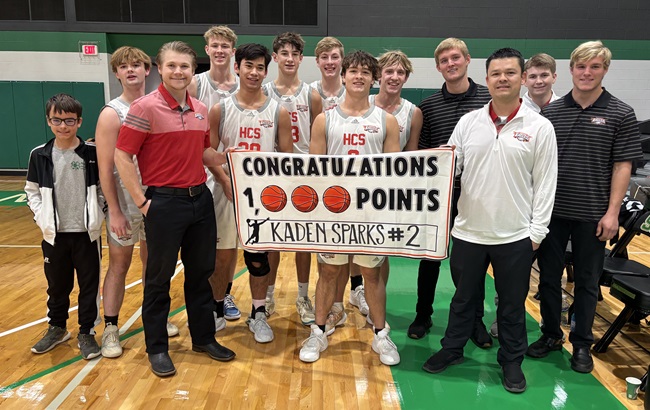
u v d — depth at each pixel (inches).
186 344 111.7
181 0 339.0
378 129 98.1
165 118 90.0
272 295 129.2
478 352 110.1
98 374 98.0
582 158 96.7
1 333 116.9
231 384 95.0
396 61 110.9
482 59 337.1
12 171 364.2
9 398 89.3
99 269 105.6
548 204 88.9
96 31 343.0
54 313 107.9
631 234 126.0
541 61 132.1
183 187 93.2
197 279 102.5
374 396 91.6
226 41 125.6
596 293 100.6
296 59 126.0
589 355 102.8
